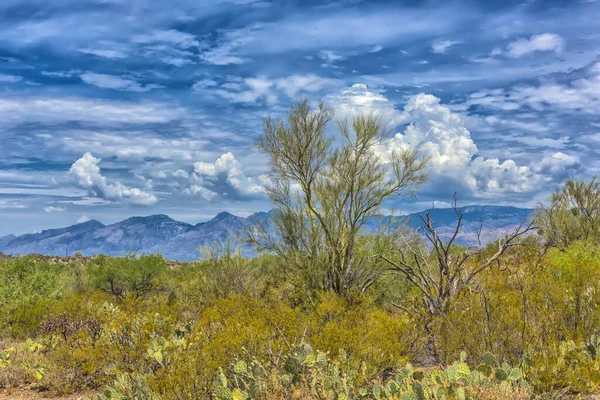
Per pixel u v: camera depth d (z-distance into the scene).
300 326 6.47
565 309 5.99
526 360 5.19
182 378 5.21
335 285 11.17
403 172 11.88
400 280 11.50
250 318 6.34
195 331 6.43
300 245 11.91
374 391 4.42
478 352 5.79
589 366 4.88
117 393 5.44
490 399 4.10
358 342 5.88
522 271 7.51
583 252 11.35
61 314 10.28
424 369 6.11
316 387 4.33
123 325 6.69
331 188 11.82
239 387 4.84
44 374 7.80
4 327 10.83
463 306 6.59
